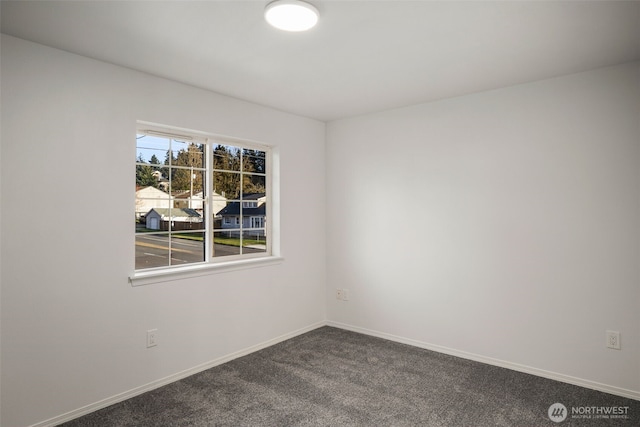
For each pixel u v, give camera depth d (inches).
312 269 170.4
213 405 104.2
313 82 121.8
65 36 89.1
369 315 162.7
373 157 160.4
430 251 144.9
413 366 129.4
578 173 115.2
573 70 112.7
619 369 109.3
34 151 92.2
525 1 74.5
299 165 164.1
